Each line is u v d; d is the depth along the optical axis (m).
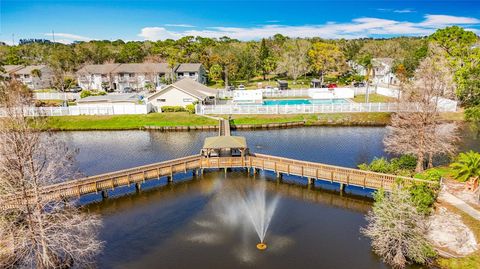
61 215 21.23
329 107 60.41
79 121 58.41
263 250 23.42
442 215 24.12
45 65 101.31
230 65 100.56
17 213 20.23
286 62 103.06
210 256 22.83
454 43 62.38
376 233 22.38
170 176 34.94
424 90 34.44
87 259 22.69
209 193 32.72
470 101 44.75
